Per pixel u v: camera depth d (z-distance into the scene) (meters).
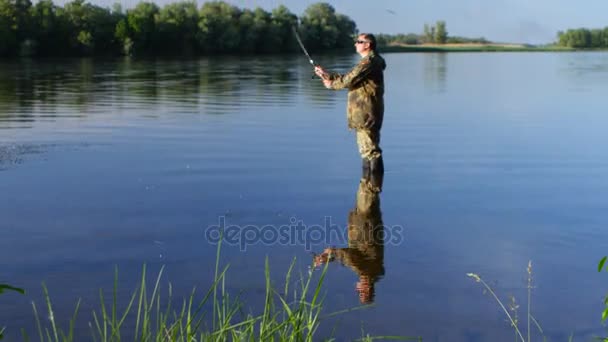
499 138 10.80
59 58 46.44
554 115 14.10
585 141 10.53
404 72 31.58
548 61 47.44
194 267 4.67
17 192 6.80
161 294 4.18
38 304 4.00
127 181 7.35
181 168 8.10
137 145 9.77
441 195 6.91
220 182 7.36
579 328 3.80
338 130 11.59
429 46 89.69
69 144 9.80
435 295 4.23
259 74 28.39
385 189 7.16
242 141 10.26
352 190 7.08
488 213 6.23
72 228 5.56
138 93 18.80
